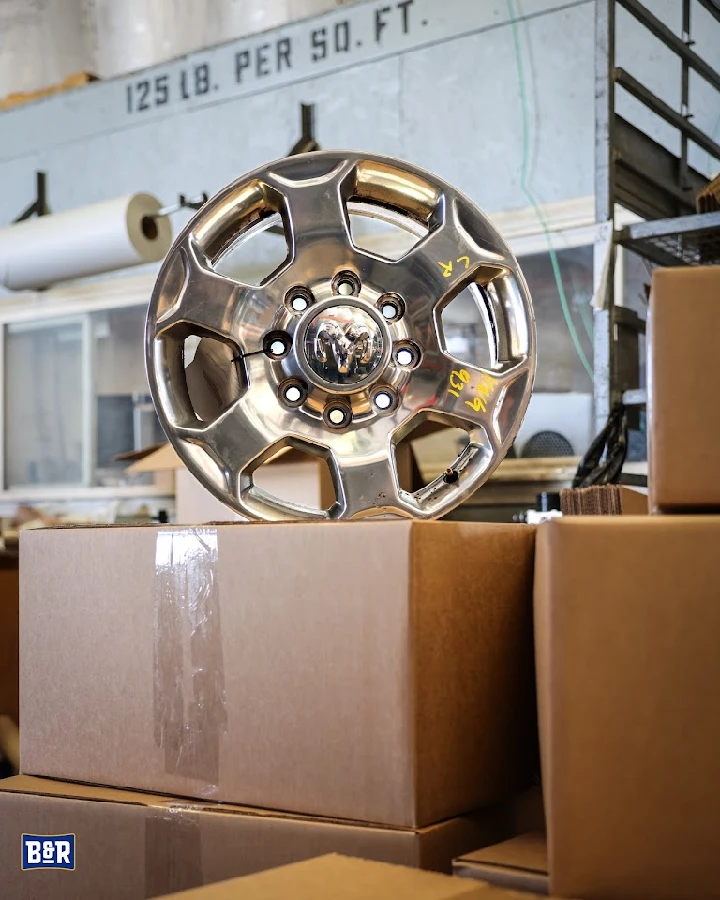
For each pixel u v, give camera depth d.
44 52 3.90
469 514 2.75
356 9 3.07
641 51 2.63
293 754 0.80
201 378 1.06
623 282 2.54
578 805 0.66
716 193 1.90
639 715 0.66
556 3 2.75
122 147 3.54
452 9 2.91
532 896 0.63
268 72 3.23
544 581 0.70
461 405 1.05
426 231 1.11
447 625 0.78
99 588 0.92
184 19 3.63
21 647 0.98
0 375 3.79
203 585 0.85
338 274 1.04
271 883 0.64
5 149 3.79
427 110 2.96
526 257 2.78
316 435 1.04
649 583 0.67
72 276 3.15
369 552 0.77
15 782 0.95
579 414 2.67
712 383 0.71
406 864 0.74
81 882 0.88
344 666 0.78
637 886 0.66
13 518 3.31
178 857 0.83
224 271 3.29
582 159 2.72
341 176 1.04
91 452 3.54
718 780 0.66
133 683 0.90
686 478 0.71
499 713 0.84
